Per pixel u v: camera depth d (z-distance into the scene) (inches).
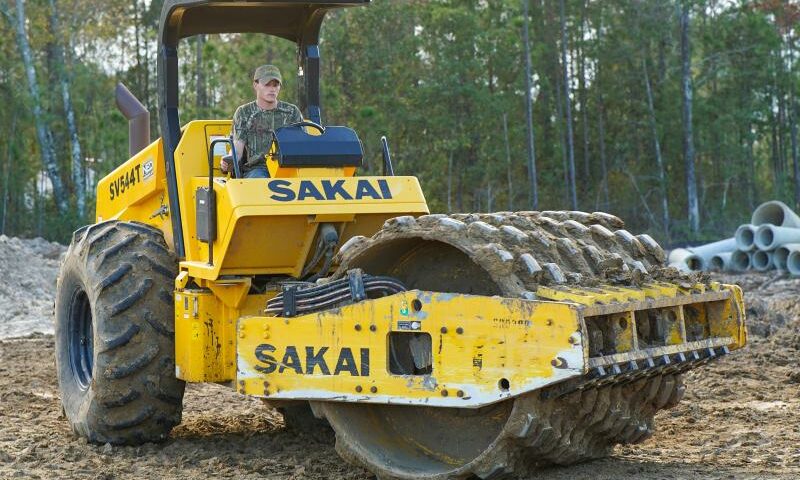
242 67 1183.6
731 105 1761.8
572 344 209.3
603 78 1788.9
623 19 1738.4
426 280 250.2
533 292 222.4
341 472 255.3
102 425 285.1
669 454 267.4
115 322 281.4
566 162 1736.0
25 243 1005.2
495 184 1717.5
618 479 235.8
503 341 217.8
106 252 288.8
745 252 894.4
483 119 1608.0
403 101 1558.8
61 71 1418.6
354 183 267.4
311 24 308.8
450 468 235.6
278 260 269.6
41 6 1507.1
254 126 292.4
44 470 258.5
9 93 1418.6
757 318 557.0
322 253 267.4
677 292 237.3
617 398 237.6
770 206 906.7
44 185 1652.3
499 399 218.2
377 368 233.5
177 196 288.7
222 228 262.4
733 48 1809.8
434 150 1583.4
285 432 309.6
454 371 223.9
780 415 321.4
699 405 340.8
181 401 289.4
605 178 1680.6
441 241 230.8
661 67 1768.0
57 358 316.8
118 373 279.1
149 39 1624.0
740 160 1780.3
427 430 245.0
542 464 243.1
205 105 1240.8
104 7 1640.0
